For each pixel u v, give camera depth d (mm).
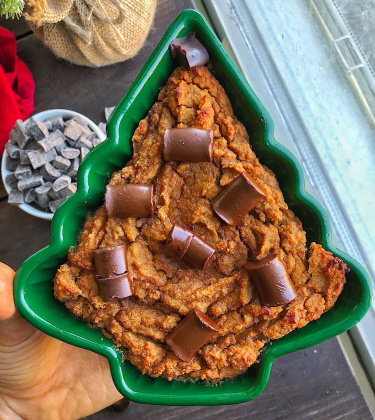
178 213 218
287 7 317
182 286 214
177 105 218
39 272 217
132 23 298
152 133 223
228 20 323
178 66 226
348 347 334
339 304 220
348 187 313
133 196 209
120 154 228
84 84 350
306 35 314
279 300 204
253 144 229
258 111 217
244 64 318
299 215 229
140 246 216
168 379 217
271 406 332
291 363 332
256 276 206
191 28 221
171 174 218
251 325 216
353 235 310
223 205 210
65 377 289
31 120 325
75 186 327
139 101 224
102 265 205
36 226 344
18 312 222
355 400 330
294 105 314
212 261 217
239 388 215
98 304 212
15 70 328
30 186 322
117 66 348
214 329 204
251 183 205
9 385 282
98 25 293
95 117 351
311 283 214
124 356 221
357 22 303
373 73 302
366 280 208
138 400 209
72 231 224
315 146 312
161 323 213
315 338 208
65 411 297
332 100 312
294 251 216
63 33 306
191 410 336
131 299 217
